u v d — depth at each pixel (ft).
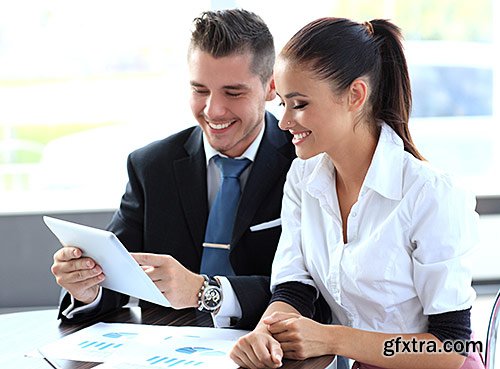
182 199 7.13
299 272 6.39
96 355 5.65
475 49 12.59
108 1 12.17
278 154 7.09
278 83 5.82
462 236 5.84
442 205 5.81
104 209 11.91
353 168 6.08
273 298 6.33
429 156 12.77
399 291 5.97
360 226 6.07
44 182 12.49
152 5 12.20
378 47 5.96
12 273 11.90
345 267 6.06
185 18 12.21
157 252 7.13
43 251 11.89
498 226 12.40
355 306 6.16
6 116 12.32
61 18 12.17
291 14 12.03
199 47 6.77
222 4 12.09
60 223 6.07
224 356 5.56
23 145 12.41
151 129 12.46
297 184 6.52
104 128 12.44
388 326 6.10
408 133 6.17
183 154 7.27
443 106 12.67
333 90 5.74
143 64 12.31
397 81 6.07
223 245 6.99
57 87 12.32
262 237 6.94
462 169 12.82
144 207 7.25
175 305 6.28
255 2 12.03
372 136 6.05
